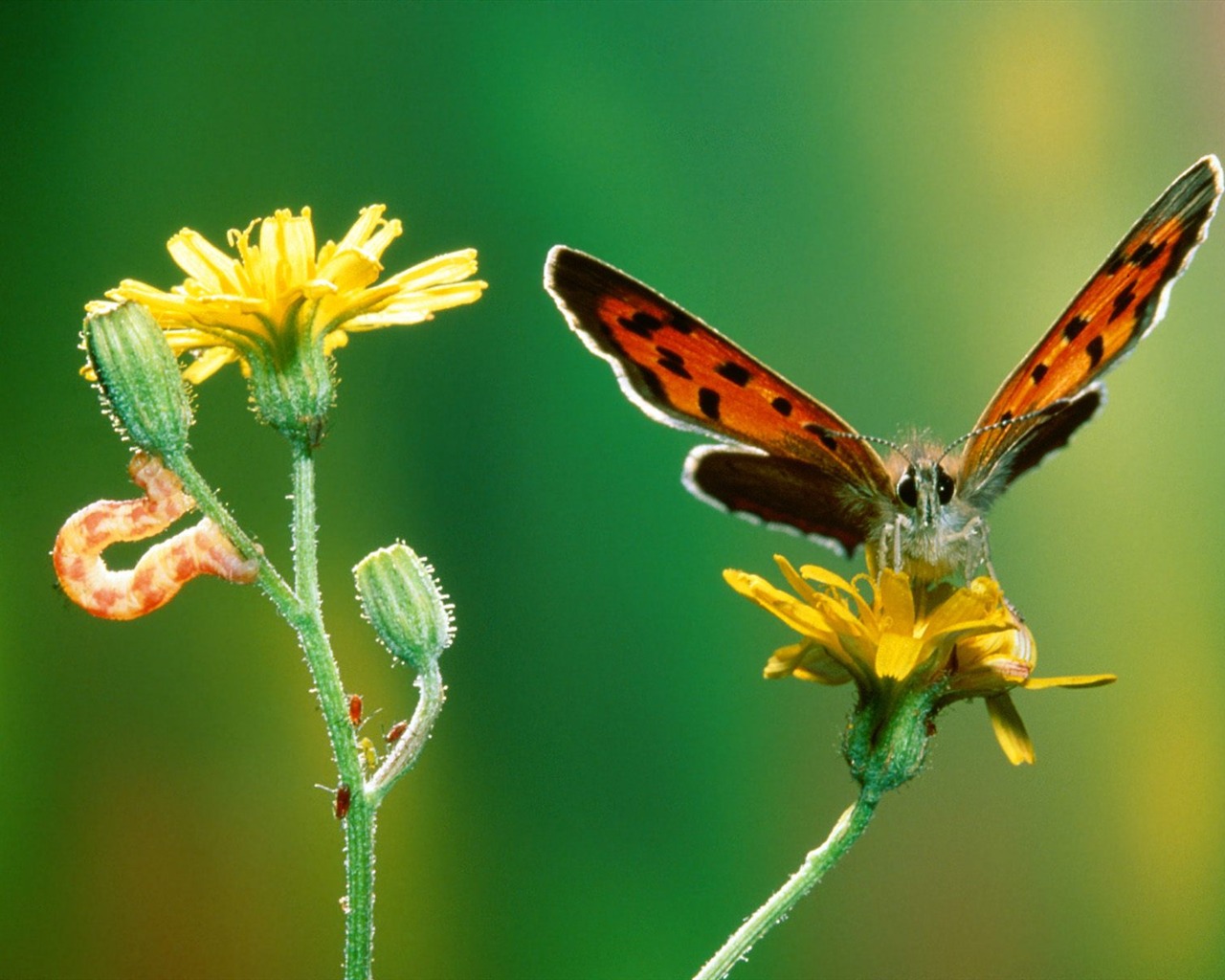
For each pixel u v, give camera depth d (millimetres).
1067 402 294
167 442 286
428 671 288
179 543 286
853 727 289
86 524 287
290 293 287
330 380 289
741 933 288
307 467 288
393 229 291
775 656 291
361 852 286
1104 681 289
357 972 285
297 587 287
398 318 290
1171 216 292
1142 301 293
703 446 300
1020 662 289
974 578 294
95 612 286
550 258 292
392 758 287
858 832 289
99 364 286
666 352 295
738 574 290
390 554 288
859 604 289
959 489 299
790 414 296
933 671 289
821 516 300
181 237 288
